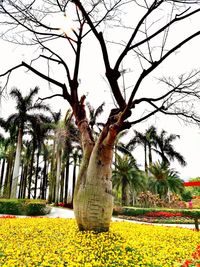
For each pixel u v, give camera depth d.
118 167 29.05
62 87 8.34
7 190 30.23
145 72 6.25
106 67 7.51
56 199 31.56
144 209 23.22
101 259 5.23
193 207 31.44
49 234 7.38
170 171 32.53
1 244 6.11
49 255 5.34
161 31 7.30
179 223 19.28
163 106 7.04
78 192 7.51
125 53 7.49
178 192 32.22
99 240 6.48
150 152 36.06
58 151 32.16
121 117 6.64
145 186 30.14
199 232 9.91
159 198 30.94
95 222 7.21
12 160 43.22
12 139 32.47
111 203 7.41
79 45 8.29
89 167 7.48
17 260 5.02
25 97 28.39
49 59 8.48
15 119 27.86
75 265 4.84
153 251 6.18
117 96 7.41
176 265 5.04
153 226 11.24
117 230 8.61
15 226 8.60
